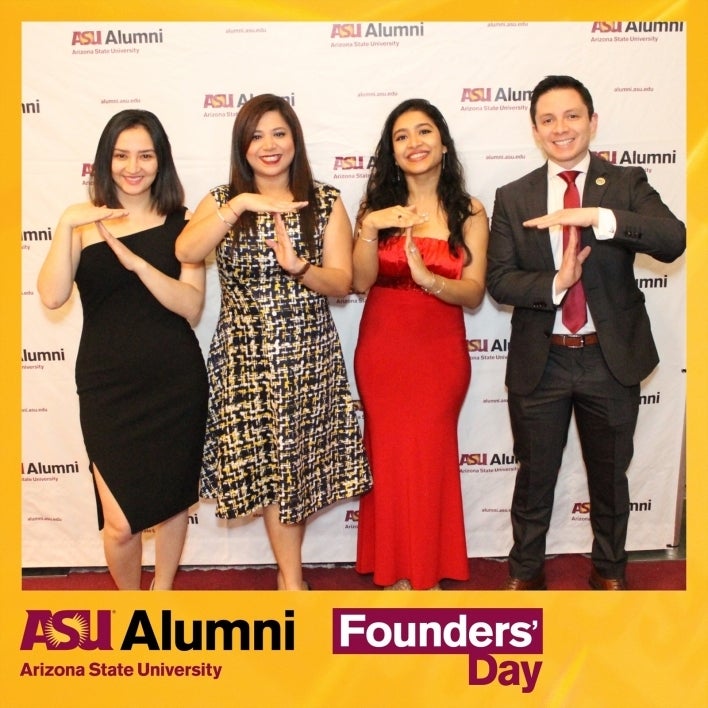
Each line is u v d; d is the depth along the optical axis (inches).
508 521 116.0
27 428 113.7
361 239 95.3
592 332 94.3
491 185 110.5
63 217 89.2
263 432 94.7
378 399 99.8
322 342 95.0
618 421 95.0
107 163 92.6
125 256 88.7
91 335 93.1
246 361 93.7
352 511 115.9
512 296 92.9
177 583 110.8
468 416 114.8
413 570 100.7
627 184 93.7
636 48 108.7
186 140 109.4
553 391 95.1
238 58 108.4
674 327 113.0
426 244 98.3
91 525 115.4
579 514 116.4
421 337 98.7
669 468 115.0
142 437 93.0
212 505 115.6
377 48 108.7
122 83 108.5
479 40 108.6
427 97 109.4
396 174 100.8
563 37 108.5
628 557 116.2
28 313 112.1
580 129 92.8
